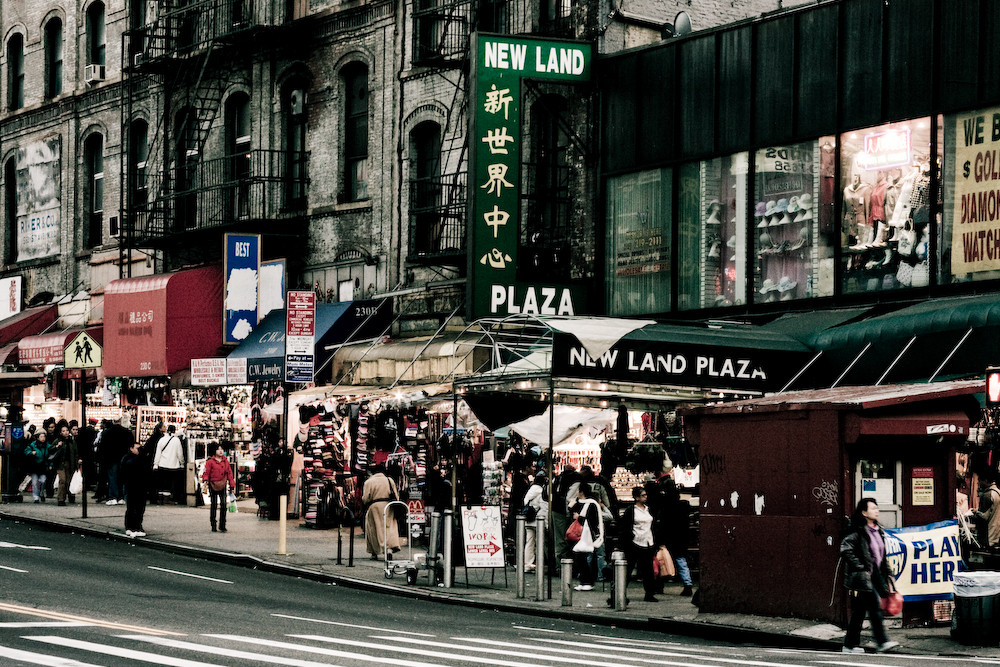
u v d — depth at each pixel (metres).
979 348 21.02
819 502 17.95
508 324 26.12
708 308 27.64
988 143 22.98
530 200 30.88
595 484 23.42
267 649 13.21
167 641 13.56
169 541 27.48
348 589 22.53
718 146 27.59
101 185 45.62
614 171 29.61
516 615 20.03
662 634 18.50
